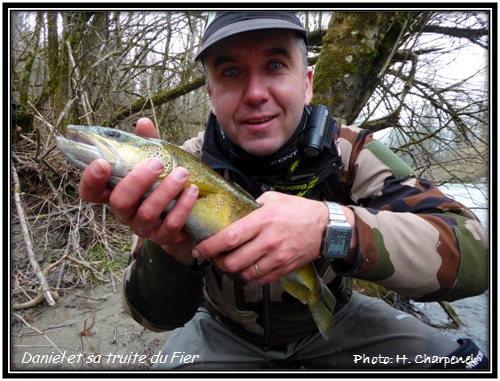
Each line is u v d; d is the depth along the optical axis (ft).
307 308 1.87
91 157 1.46
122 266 3.50
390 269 1.38
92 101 5.59
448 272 1.40
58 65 5.22
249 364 2.02
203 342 2.08
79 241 3.55
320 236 1.35
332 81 3.94
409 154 4.77
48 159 4.44
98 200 1.45
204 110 7.67
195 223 1.50
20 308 2.74
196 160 1.60
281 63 1.66
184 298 1.64
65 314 2.77
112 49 5.98
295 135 1.78
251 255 1.29
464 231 1.48
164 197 1.23
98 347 2.45
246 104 1.67
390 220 1.43
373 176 1.80
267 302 1.82
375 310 2.10
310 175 1.78
